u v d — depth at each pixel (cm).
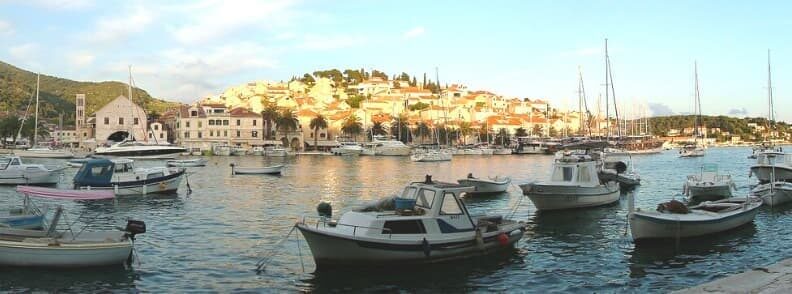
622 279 2409
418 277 2381
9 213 2845
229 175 8181
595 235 3331
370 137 19800
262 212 4325
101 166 5150
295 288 2242
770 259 2739
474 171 9412
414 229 2480
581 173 4300
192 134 17438
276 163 11631
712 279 2409
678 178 7681
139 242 3067
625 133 18375
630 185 6012
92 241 2420
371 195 5653
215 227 3600
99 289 2197
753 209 3484
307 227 2412
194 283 2305
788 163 6222
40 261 2345
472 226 2636
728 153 18550
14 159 6106
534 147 17088
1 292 2116
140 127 17388
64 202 4712
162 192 5422
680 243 3047
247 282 2322
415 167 10456
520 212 4250
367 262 2405
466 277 2398
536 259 2731
